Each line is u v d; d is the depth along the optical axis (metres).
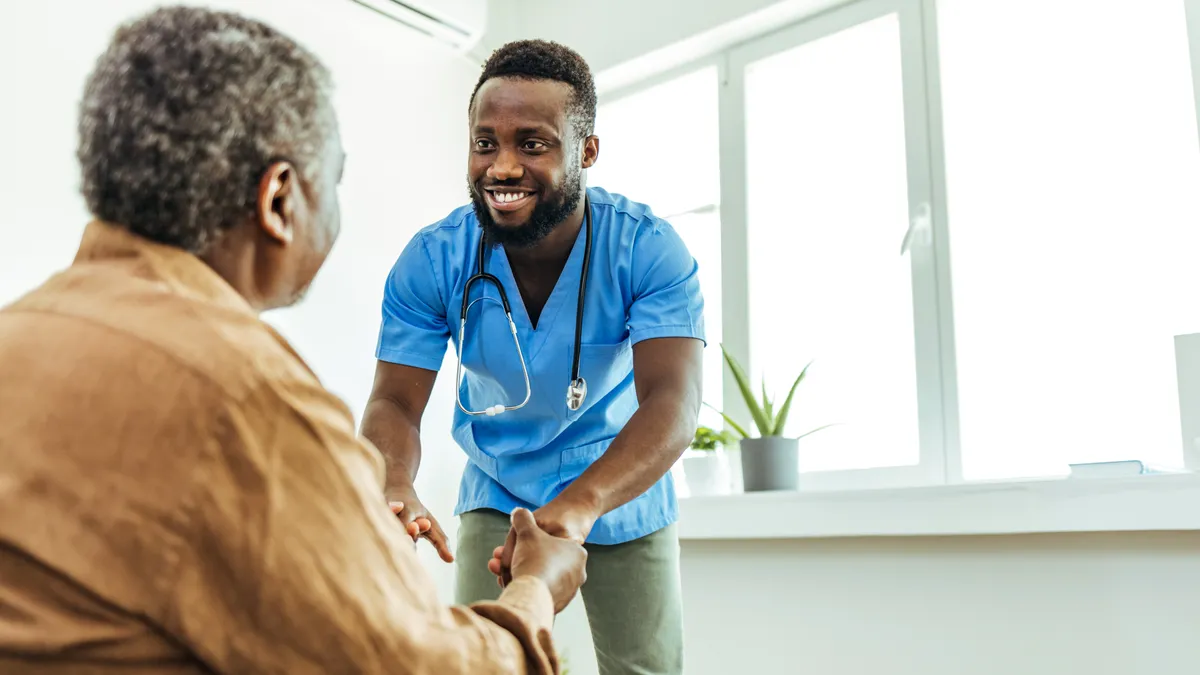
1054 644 2.02
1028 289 2.41
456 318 1.58
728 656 2.49
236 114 0.66
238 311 0.65
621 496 1.28
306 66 0.72
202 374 0.59
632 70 3.17
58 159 2.24
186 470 0.57
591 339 1.53
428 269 1.58
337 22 2.83
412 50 3.05
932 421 2.44
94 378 0.58
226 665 0.57
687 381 1.43
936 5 2.60
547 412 1.56
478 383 1.63
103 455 0.57
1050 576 2.05
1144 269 2.26
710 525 2.49
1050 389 2.34
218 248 0.68
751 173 2.90
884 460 2.56
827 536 2.32
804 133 2.87
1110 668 1.95
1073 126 2.42
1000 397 2.41
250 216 0.69
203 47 0.66
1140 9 2.36
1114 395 2.26
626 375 1.61
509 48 1.43
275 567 0.57
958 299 2.48
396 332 1.58
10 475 0.56
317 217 0.73
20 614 0.55
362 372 2.77
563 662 2.69
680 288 1.49
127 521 0.56
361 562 0.60
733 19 2.88
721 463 2.68
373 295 2.83
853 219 2.73
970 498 2.10
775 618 2.42
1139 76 2.34
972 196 2.53
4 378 0.59
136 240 0.66
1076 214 2.38
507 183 1.37
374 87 2.92
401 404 1.55
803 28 2.83
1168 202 2.25
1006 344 2.42
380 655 0.59
